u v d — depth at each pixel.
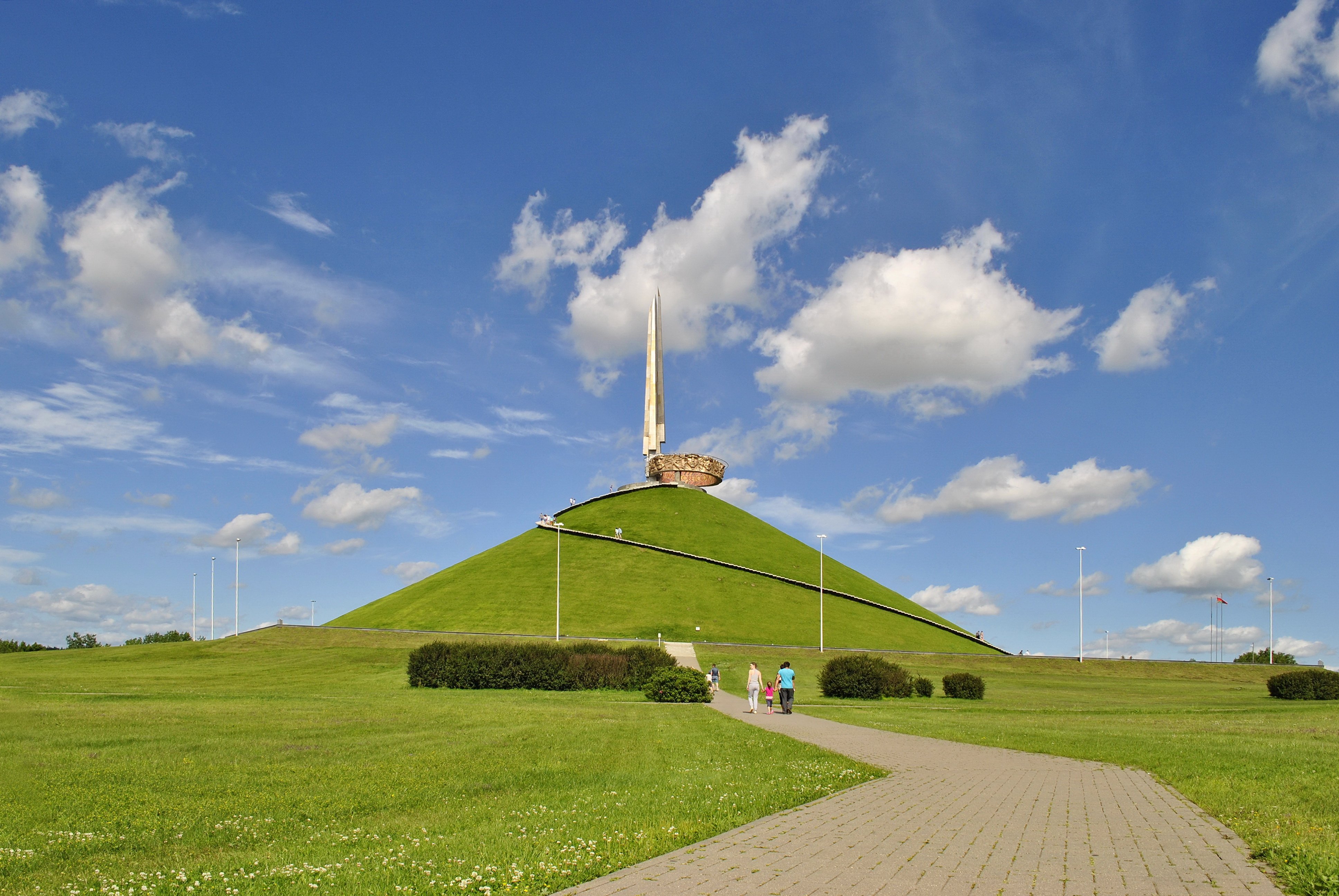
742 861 9.90
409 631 78.44
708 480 131.25
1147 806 13.59
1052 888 8.73
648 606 93.00
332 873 9.48
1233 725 30.00
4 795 14.47
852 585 108.88
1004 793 14.88
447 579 104.50
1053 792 14.97
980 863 9.78
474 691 47.84
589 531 116.25
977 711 37.28
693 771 17.34
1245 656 100.69
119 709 30.98
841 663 47.28
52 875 9.80
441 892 8.80
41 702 34.28
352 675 57.25
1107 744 22.97
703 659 68.31
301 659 64.56
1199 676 74.12
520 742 22.17
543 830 11.62
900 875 9.24
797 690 52.12
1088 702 47.38
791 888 8.73
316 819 12.84
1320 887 8.62
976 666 74.69
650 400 131.12
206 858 10.60
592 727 26.66
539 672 49.59
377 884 9.09
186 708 31.75
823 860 9.91
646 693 41.53
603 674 49.72
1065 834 11.38
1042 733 26.22
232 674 57.41
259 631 76.44
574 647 52.09
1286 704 45.09
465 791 14.98
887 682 46.72
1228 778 16.19
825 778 16.31
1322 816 12.45
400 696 41.88
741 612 93.44
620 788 15.26
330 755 19.47
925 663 74.31
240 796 14.49
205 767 17.58
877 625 95.75
